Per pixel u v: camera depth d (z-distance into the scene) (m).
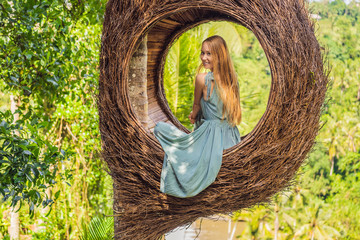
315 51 2.95
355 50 22.39
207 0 2.85
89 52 4.79
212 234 18.03
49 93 4.18
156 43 3.99
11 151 3.18
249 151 2.83
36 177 3.28
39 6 3.89
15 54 3.81
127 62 2.96
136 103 3.38
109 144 3.07
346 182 21.33
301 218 20.80
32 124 3.55
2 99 8.55
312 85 2.87
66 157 3.95
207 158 2.92
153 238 3.27
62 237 6.95
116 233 3.26
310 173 21.33
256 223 20.14
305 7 3.13
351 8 23.05
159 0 2.93
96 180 7.34
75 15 4.65
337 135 21.55
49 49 4.05
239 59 21.06
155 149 2.96
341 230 20.59
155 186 2.97
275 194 3.17
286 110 2.79
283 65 2.77
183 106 7.64
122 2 3.00
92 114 6.25
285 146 2.84
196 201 2.94
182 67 7.58
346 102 21.89
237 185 2.87
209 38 3.18
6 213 7.23
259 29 2.78
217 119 3.09
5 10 3.80
